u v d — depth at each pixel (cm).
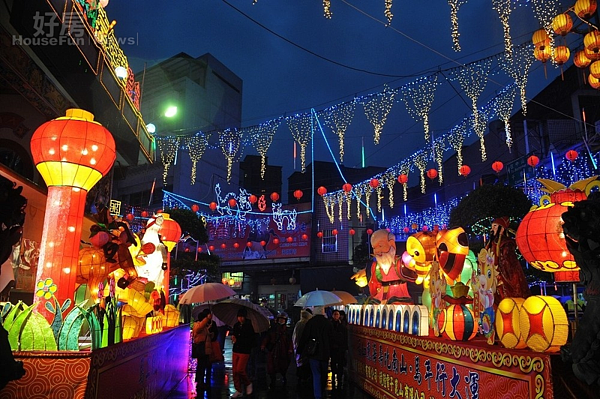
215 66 3872
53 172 539
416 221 3136
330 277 2853
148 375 680
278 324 1098
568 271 448
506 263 465
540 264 465
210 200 3634
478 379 462
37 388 397
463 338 526
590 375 306
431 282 645
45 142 529
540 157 2456
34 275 761
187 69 3703
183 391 960
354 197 3102
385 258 939
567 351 330
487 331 474
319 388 820
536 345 377
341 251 3259
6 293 638
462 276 591
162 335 805
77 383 399
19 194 312
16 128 917
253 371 1226
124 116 1131
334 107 1489
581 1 773
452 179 3372
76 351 407
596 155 2016
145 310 718
